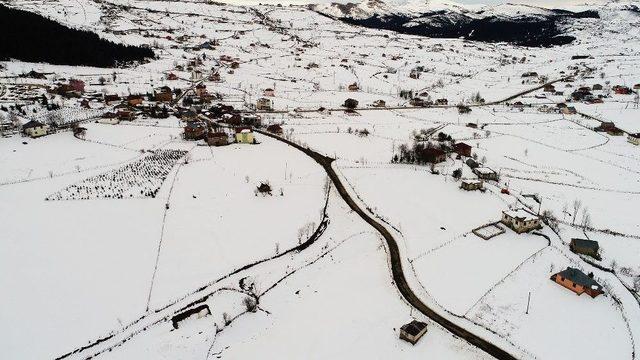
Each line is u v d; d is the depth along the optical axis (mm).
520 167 124625
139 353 54688
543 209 95812
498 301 65375
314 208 93625
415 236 83812
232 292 67438
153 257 73938
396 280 71250
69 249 74312
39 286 65562
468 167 118625
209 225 84500
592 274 70812
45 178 100625
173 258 74125
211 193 97438
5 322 58875
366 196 100000
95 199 91500
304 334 59750
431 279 71188
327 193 100625
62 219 83250
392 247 80562
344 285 70125
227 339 58406
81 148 121250
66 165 108375
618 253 80312
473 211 92500
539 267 73438
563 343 57406
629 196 105812
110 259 72625
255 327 60844
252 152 125688
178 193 96438
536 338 58312
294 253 78438
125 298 64500
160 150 123188
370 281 71000
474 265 74125
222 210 90438
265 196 97250
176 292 66500
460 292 67625
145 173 105812
